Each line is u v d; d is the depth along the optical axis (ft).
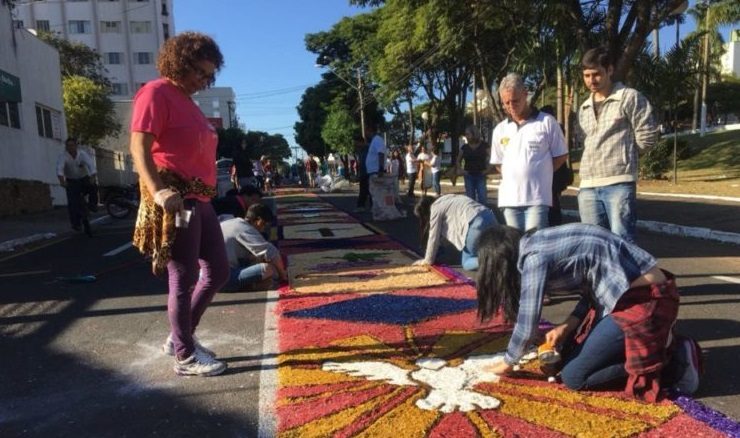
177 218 11.12
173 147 11.53
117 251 30.53
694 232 29.94
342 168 152.87
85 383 12.17
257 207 20.72
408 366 12.25
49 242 35.68
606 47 15.66
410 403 10.50
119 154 92.02
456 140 123.03
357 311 16.16
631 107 14.98
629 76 56.65
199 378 12.19
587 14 59.00
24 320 17.03
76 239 36.76
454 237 19.29
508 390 10.96
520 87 15.90
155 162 11.46
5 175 55.26
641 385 10.41
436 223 20.16
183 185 11.68
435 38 78.59
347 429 9.65
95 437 9.90
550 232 10.68
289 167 313.94
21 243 34.37
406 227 36.09
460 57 89.61
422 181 60.90
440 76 120.26
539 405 10.31
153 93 11.25
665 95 58.13
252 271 18.93
